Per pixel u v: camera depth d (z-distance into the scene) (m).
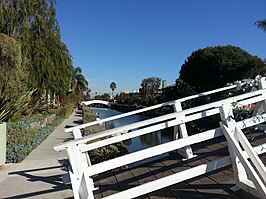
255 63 26.09
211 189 3.07
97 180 4.45
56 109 25.72
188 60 31.17
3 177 6.16
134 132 3.56
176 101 4.60
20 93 11.76
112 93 101.00
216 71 27.81
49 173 6.42
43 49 14.32
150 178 3.97
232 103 2.79
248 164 2.43
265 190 2.27
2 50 10.70
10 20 12.62
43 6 14.68
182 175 2.71
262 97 3.07
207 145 5.36
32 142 10.02
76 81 62.19
